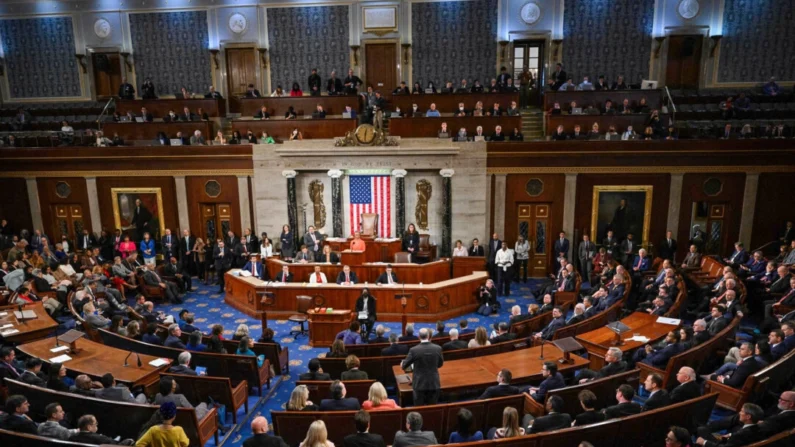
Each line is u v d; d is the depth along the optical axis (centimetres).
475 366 920
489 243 1822
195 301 1681
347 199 1894
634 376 829
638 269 1611
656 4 2161
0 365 902
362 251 1705
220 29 2330
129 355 988
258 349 1101
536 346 1026
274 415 730
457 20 2248
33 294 1423
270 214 1916
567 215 1845
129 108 2188
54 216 2008
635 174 1800
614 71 2222
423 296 1480
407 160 1842
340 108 2089
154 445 596
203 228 1969
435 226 1912
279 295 1497
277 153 1853
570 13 2203
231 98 2356
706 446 664
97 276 1527
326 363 975
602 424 657
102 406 768
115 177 1950
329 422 729
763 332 1114
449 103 2056
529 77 2198
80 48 2392
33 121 2323
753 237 1802
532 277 1912
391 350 1016
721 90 2191
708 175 1778
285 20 2306
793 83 2155
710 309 1343
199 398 890
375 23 2270
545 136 1947
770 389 852
